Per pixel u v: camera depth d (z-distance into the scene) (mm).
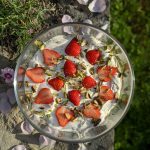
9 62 456
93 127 430
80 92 425
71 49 425
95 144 463
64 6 466
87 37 429
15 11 446
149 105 567
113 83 430
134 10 569
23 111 426
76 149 461
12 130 458
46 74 425
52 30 423
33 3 453
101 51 427
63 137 430
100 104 427
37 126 427
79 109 426
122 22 562
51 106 425
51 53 426
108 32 450
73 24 423
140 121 566
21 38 452
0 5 447
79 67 425
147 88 567
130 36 567
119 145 562
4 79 454
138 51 570
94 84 426
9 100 455
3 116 458
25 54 423
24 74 428
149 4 577
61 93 426
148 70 572
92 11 466
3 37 454
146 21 575
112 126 434
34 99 426
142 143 568
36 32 460
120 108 435
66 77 426
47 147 460
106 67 427
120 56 432
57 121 427
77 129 428
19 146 457
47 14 463
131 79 431
